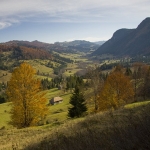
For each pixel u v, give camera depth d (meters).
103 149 7.08
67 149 8.46
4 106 102.25
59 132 13.86
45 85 160.88
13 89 26.14
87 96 66.00
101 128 11.16
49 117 61.25
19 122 26.53
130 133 7.15
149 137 6.54
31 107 26.31
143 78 56.78
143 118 7.96
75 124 15.62
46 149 10.49
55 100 99.62
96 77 48.81
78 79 118.38
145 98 45.72
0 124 69.12
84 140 8.33
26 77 26.27
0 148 14.79
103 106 41.66
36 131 20.72
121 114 14.20
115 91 42.03
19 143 15.32
